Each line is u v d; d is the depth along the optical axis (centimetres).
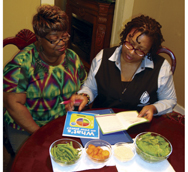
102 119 114
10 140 129
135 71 137
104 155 88
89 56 332
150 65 138
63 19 109
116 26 273
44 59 123
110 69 140
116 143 100
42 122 133
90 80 147
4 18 171
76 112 121
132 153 94
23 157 88
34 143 96
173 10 250
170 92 146
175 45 255
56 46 112
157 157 88
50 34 108
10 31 179
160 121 123
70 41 384
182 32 242
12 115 120
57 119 114
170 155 98
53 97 130
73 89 138
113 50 144
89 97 136
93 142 97
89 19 310
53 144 92
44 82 124
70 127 108
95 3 285
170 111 141
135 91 138
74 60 138
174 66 160
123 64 138
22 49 125
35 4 177
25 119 121
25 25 182
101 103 149
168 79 143
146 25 121
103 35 292
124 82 138
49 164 86
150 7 263
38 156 90
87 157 90
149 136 100
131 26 128
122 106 141
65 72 131
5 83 116
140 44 120
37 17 110
